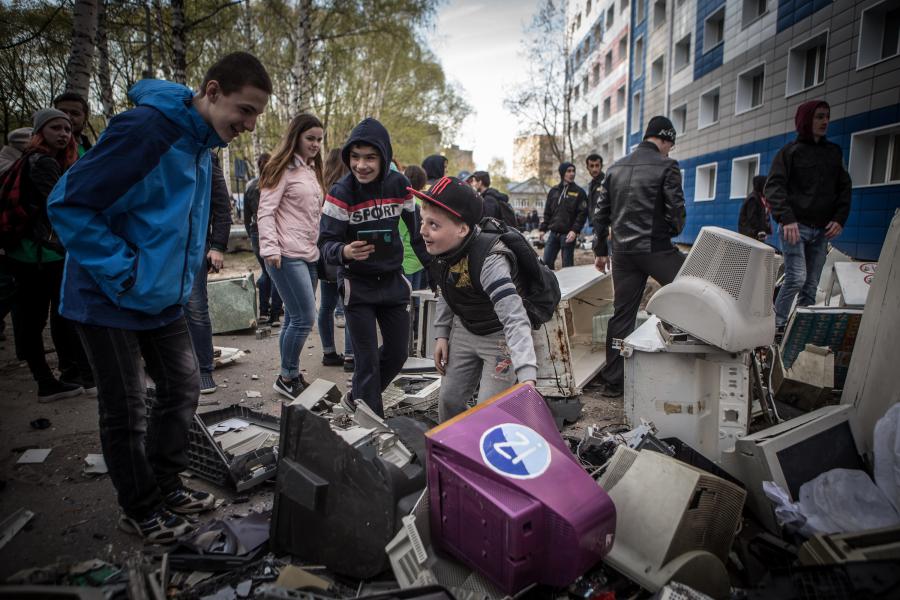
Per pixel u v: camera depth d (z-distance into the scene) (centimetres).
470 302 246
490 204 718
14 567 208
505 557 154
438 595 152
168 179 200
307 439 203
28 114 1039
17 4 1002
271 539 212
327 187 497
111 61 1221
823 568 150
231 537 217
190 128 201
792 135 1324
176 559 204
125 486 220
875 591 141
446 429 176
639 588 181
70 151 392
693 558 177
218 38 1544
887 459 205
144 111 195
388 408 368
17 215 352
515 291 226
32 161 358
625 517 192
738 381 282
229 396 415
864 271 458
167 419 235
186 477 281
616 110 2909
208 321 421
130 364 212
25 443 320
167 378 231
